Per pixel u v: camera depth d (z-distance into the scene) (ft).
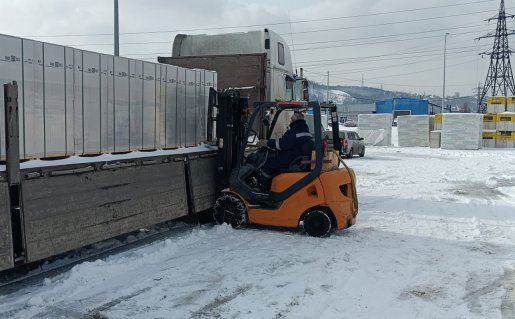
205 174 27.04
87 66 19.10
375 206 36.35
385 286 18.37
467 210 34.81
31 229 16.48
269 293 17.37
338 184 25.66
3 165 15.88
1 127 15.81
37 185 16.72
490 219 31.58
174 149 24.76
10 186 15.93
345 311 15.96
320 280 18.78
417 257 22.30
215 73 28.73
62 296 16.66
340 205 25.45
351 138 84.99
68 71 18.24
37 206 16.72
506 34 175.22
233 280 18.58
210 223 28.50
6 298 16.37
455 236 26.58
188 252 22.21
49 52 17.43
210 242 24.04
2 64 15.75
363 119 119.65
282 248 23.12
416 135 115.44
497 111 111.96
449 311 16.15
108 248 22.35
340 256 21.99
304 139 26.22
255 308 16.05
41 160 17.20
